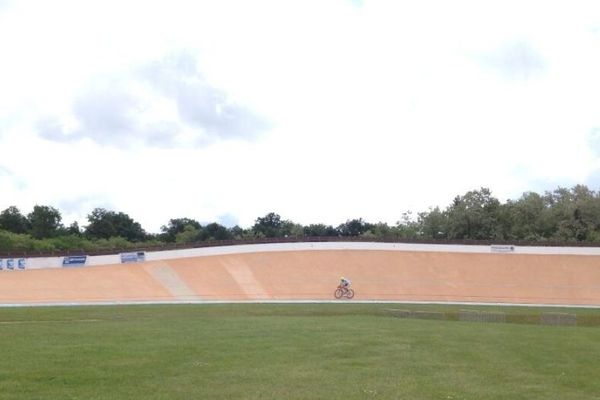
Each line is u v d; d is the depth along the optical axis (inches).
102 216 5310.0
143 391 512.7
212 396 501.7
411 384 565.6
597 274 2711.6
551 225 4089.6
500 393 543.5
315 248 2950.3
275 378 576.4
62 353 698.8
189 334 919.0
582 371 669.3
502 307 2018.9
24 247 3698.3
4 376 558.3
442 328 1126.4
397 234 4640.8
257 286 2442.2
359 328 1059.9
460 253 2945.4
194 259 2795.3
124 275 2529.5
